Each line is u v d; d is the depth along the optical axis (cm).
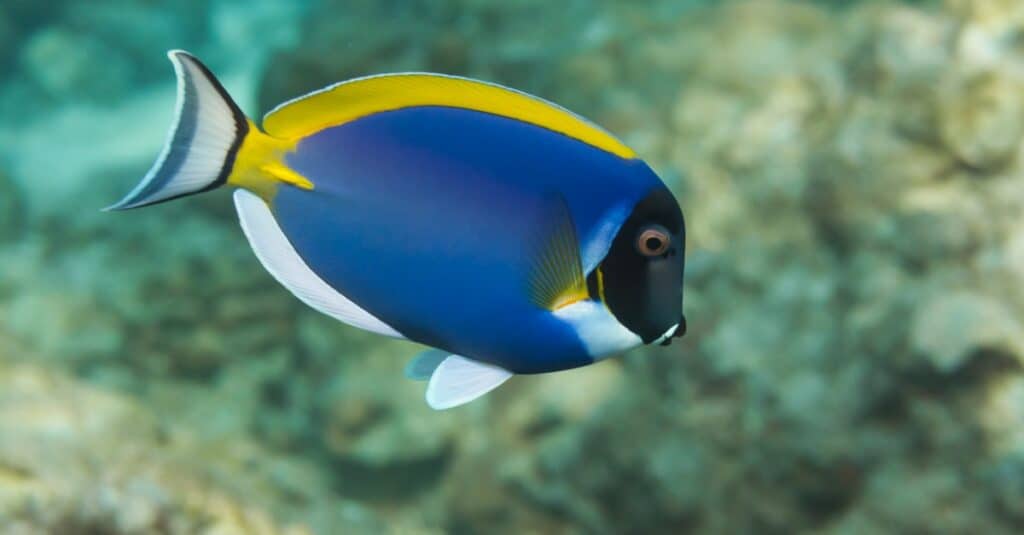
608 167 80
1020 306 161
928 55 201
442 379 83
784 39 289
